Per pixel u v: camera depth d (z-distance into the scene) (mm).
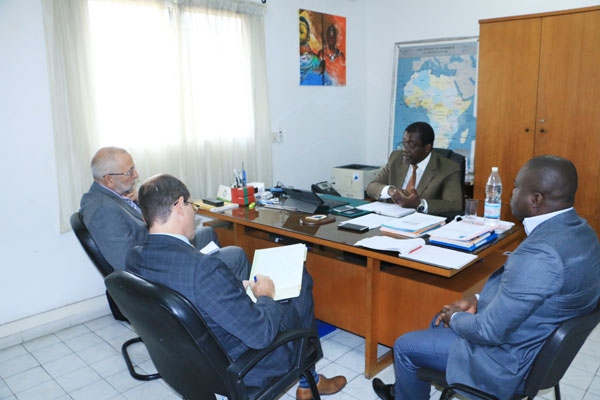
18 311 2719
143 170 3084
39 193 2707
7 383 2199
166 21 3084
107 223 2029
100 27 2811
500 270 1550
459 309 1587
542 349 1206
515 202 1377
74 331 2717
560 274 1165
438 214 2518
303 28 4117
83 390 2131
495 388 1291
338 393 2025
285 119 4113
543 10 3689
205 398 1348
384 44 4703
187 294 1228
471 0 4039
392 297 2033
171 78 3152
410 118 4578
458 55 4168
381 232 2078
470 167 4211
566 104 3234
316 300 2346
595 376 2082
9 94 2535
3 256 2623
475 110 4125
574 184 1282
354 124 4863
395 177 2906
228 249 2275
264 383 1404
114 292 1264
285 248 1897
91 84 2781
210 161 3502
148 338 1306
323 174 4598
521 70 3391
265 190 3061
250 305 1279
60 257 2840
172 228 1319
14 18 2508
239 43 3553
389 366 2223
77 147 2756
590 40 3068
